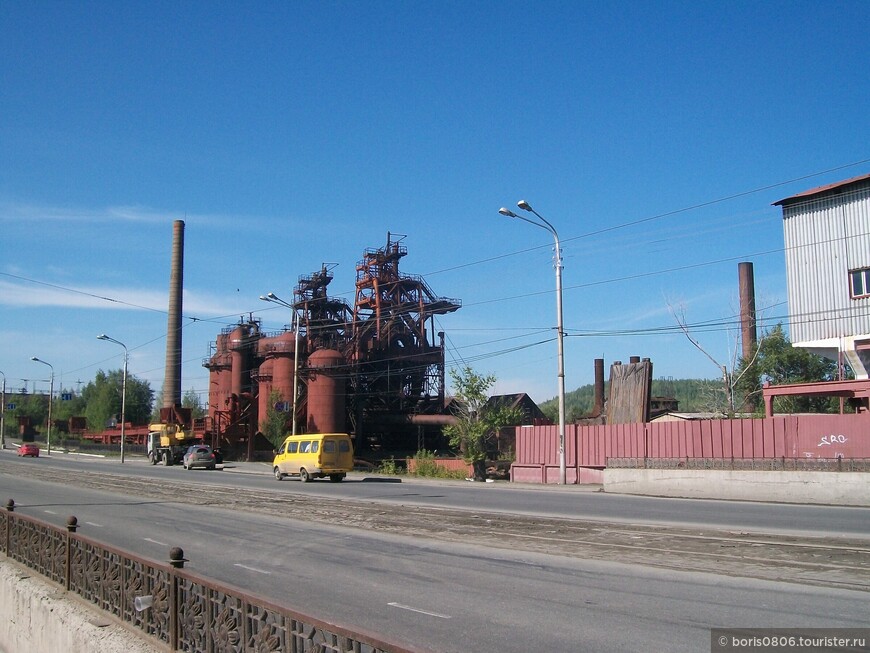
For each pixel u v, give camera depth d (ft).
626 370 121.19
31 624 29.07
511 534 48.80
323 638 15.61
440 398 248.73
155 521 60.90
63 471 157.38
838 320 99.35
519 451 128.77
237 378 267.18
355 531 52.70
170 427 215.92
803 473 72.54
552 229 109.60
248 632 17.95
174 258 267.39
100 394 415.64
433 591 32.09
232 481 121.80
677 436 102.32
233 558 41.96
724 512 62.54
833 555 37.35
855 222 98.78
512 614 27.55
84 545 27.99
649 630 24.61
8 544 37.40
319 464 120.88
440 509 66.95
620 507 68.59
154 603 22.49
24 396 510.58
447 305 253.24
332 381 225.76
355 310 250.37
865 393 89.35
